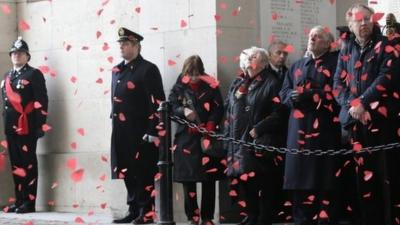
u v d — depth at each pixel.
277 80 13.53
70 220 15.64
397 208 12.47
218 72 14.77
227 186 14.67
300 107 12.84
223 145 13.99
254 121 13.45
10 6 17.72
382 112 11.99
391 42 12.10
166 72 15.42
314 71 12.87
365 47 12.16
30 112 16.86
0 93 17.67
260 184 13.48
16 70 16.95
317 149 12.72
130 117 14.94
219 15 14.79
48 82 17.20
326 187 12.70
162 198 12.34
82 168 16.72
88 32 16.69
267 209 13.49
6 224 15.34
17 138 16.88
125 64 15.13
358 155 12.16
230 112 13.70
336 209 12.85
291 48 14.16
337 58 12.84
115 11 16.22
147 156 14.88
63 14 17.03
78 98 16.84
